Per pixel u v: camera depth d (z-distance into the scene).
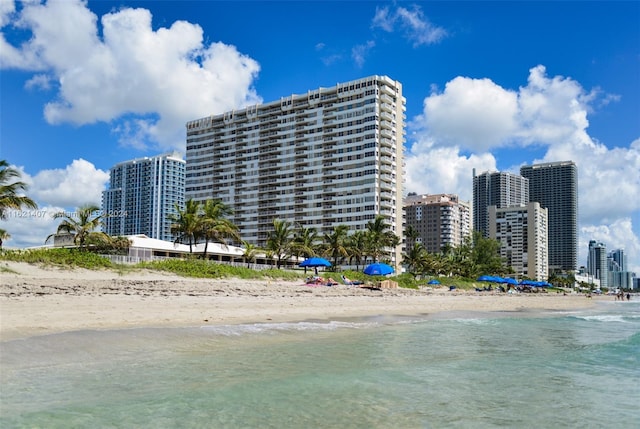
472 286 98.81
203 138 164.38
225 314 29.12
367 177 131.75
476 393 13.82
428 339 24.89
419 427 10.71
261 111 154.75
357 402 12.31
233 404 11.63
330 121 140.75
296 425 10.41
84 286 30.58
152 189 187.38
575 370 18.03
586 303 90.56
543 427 11.13
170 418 10.43
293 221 141.62
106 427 9.71
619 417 12.08
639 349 23.52
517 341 25.69
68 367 14.31
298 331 25.16
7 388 11.89
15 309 22.25
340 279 63.69
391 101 139.50
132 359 15.94
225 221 62.31
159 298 30.80
